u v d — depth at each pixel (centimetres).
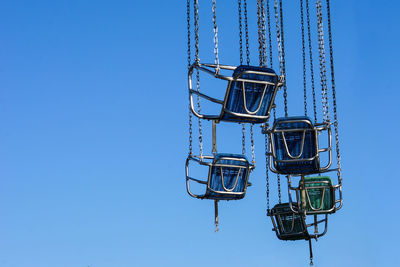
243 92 961
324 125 1134
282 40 1148
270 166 1141
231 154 1077
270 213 1209
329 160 1116
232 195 1084
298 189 1152
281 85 988
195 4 997
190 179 1088
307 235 1201
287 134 1059
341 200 1155
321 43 1177
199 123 1072
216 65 969
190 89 1012
